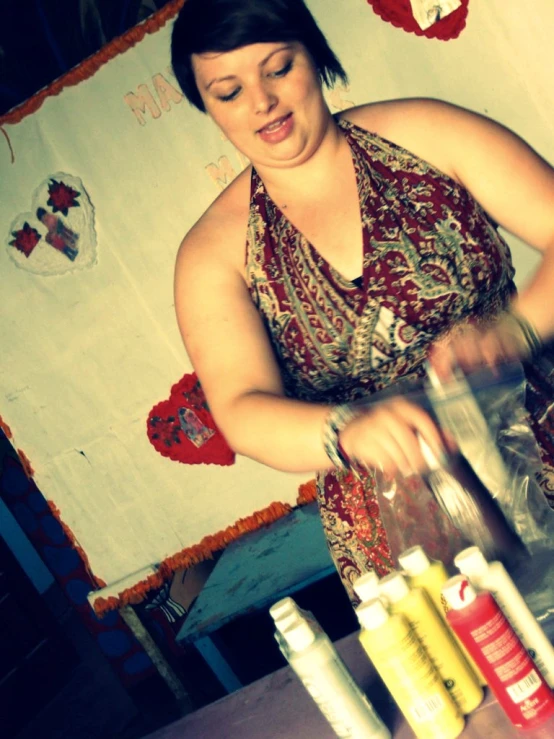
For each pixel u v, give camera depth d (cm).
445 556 103
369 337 113
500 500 95
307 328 116
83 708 372
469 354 96
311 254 115
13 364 222
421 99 115
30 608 420
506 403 97
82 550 229
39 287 219
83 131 212
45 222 216
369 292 112
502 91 201
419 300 111
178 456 224
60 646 430
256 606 206
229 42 107
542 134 202
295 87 110
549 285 104
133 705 343
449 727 83
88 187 214
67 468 226
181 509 227
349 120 117
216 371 117
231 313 118
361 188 113
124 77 209
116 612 313
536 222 109
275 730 101
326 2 202
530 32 197
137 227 215
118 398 222
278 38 109
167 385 221
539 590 94
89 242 216
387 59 202
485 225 112
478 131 110
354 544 113
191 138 210
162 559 228
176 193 213
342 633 257
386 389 112
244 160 209
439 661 85
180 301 122
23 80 222
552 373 105
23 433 225
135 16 218
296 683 110
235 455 223
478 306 112
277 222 117
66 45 221
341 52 203
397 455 87
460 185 112
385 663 84
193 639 207
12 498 325
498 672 79
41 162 214
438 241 110
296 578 206
